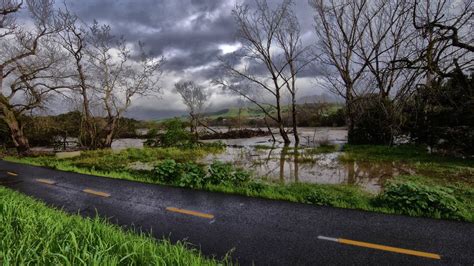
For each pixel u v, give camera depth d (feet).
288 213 21.25
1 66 76.13
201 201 24.98
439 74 46.96
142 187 30.81
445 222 18.85
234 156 61.31
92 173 40.57
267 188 28.37
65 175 39.75
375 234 17.16
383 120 68.59
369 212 21.11
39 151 86.07
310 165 47.39
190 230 18.53
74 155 72.43
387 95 68.95
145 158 59.72
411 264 13.73
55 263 9.84
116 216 21.68
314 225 18.78
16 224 13.93
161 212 22.30
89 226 13.53
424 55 45.21
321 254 14.84
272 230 18.11
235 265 13.79
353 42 78.48
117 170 43.60
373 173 39.11
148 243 12.69
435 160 46.06
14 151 88.84
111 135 96.99
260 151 69.31
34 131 98.12
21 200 20.61
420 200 21.15
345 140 92.79
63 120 105.40
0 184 35.27
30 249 10.37
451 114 50.29
